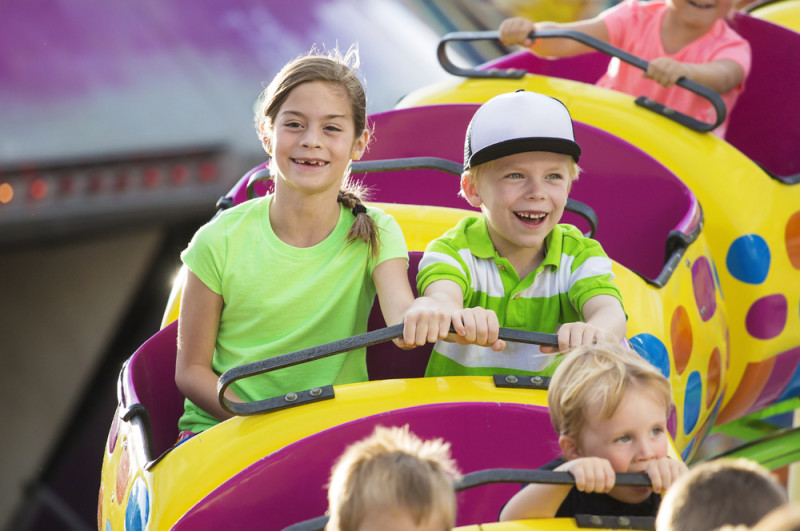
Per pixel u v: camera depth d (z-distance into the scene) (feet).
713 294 19.90
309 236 15.83
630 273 17.13
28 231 43.80
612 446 11.66
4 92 44.19
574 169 15.17
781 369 23.27
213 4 48.96
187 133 45.55
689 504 9.03
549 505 11.78
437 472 9.57
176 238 47.85
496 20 53.01
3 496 50.55
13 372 50.55
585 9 52.37
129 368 16.01
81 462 50.19
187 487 13.20
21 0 46.55
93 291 49.37
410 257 16.93
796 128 27.17
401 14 52.42
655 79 22.61
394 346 17.24
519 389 13.52
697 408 19.21
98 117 44.78
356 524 9.47
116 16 47.50
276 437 13.14
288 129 15.24
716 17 24.86
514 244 15.34
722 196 21.66
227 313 15.96
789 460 25.94
